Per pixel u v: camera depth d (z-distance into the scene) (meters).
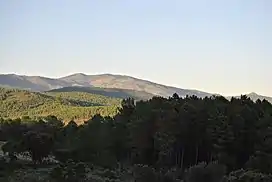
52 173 62.44
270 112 96.75
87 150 98.50
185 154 90.94
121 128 100.75
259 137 85.25
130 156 99.69
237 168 82.25
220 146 84.25
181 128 88.88
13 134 107.56
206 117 89.38
